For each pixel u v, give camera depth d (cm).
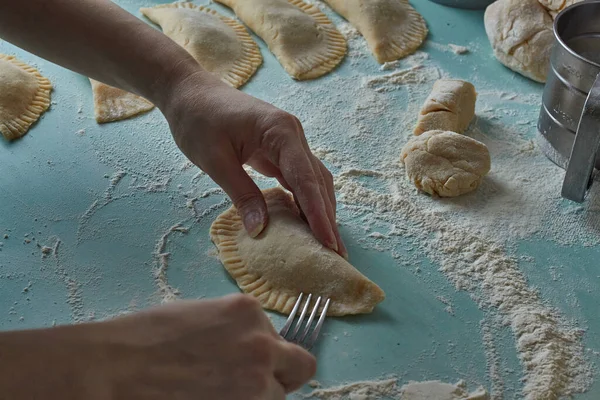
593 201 60
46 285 54
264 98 69
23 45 59
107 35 57
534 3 72
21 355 37
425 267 56
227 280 54
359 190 61
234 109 54
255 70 72
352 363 50
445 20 78
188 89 56
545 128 63
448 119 65
